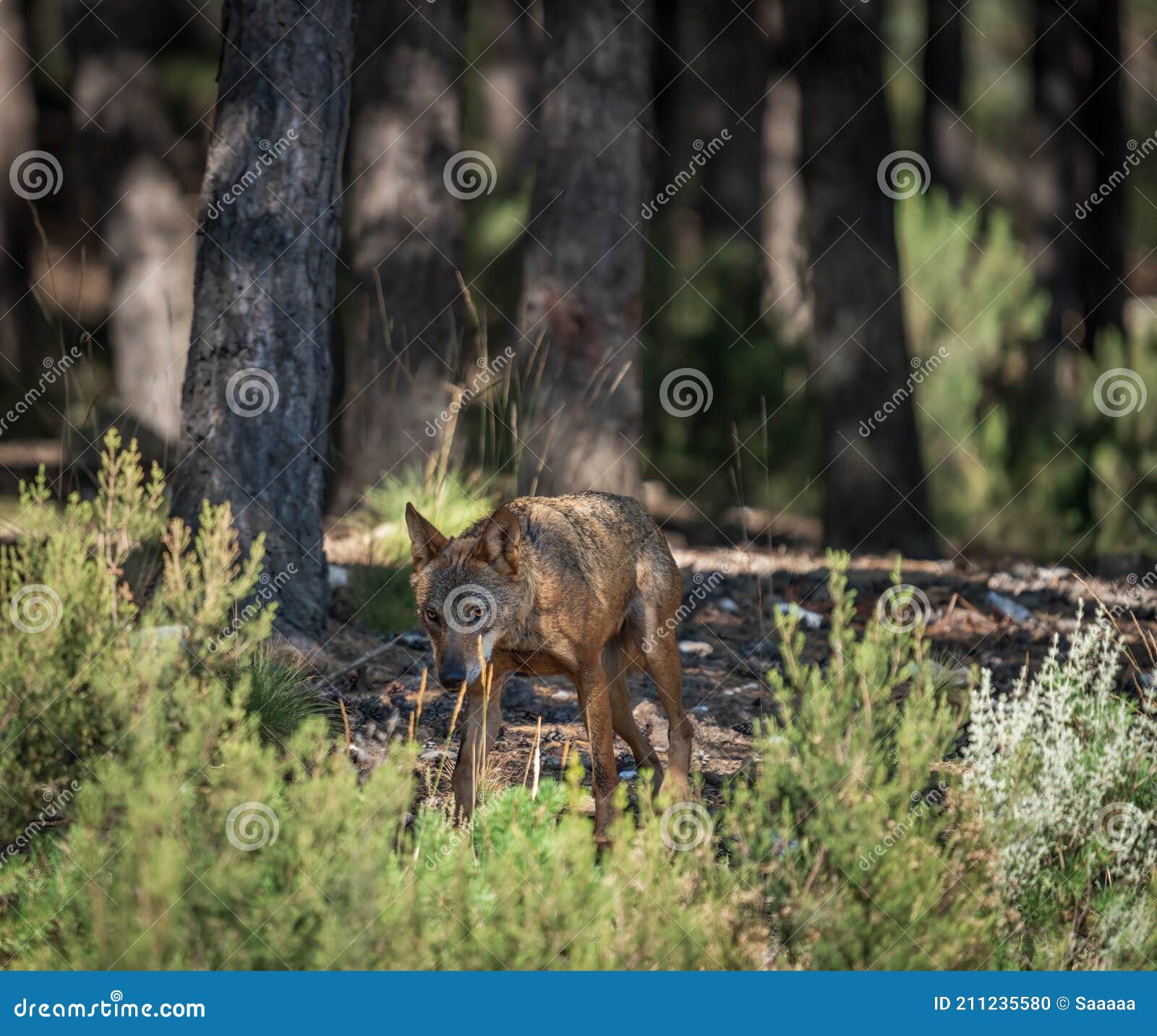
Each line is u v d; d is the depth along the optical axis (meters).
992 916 6.17
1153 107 36.78
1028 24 36.12
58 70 28.94
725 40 26.83
